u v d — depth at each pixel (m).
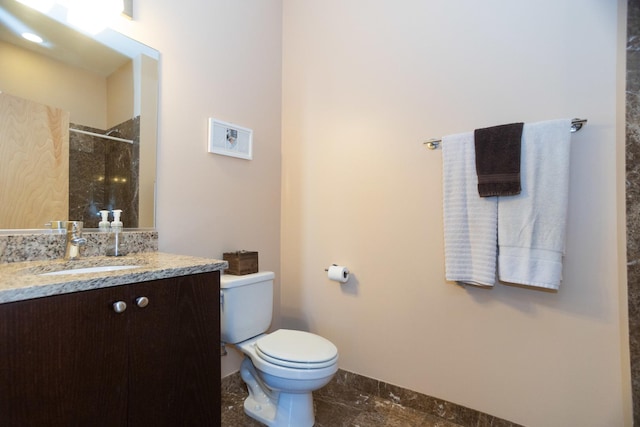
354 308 1.93
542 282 1.31
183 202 1.65
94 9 1.34
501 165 1.40
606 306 1.28
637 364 1.20
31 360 0.74
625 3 1.25
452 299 1.62
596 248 1.30
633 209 1.21
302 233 2.15
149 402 0.96
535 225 1.34
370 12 1.90
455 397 1.61
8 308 0.71
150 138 1.51
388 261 1.81
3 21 1.14
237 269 1.68
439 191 1.66
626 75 1.23
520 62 1.46
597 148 1.30
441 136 1.66
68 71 1.29
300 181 2.17
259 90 2.08
